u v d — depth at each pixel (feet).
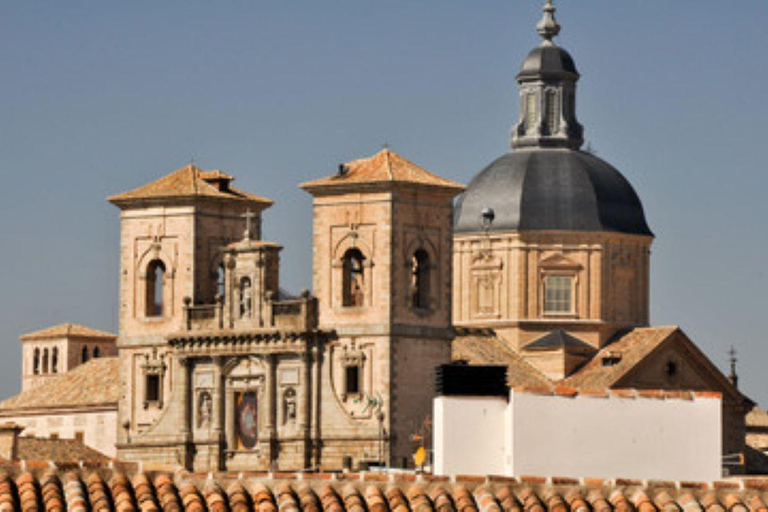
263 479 265.34
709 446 291.58
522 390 287.48
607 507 269.44
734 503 273.54
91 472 260.83
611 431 289.33
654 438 290.76
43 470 259.19
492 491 269.23
